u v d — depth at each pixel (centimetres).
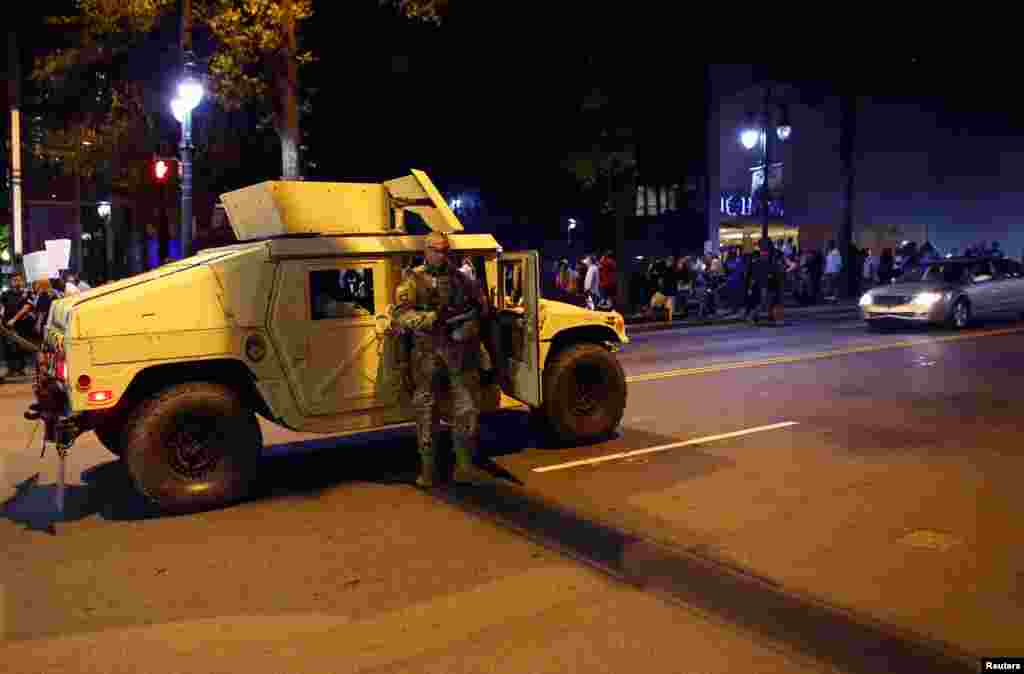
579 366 822
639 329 2173
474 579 503
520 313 777
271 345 689
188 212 1617
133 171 2114
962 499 636
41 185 2888
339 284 728
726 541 555
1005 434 852
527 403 759
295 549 564
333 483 733
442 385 737
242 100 1722
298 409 701
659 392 1136
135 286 660
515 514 627
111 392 634
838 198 3934
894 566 505
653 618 443
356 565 531
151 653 416
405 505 660
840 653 400
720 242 3831
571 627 435
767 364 1381
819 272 2870
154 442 638
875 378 1213
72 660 410
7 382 1555
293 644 423
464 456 708
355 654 411
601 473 735
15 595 493
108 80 2127
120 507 676
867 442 827
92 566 540
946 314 1844
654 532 577
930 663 388
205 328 663
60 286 1639
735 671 385
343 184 768
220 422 661
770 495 656
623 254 2494
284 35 1673
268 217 750
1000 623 427
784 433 873
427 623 444
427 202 813
